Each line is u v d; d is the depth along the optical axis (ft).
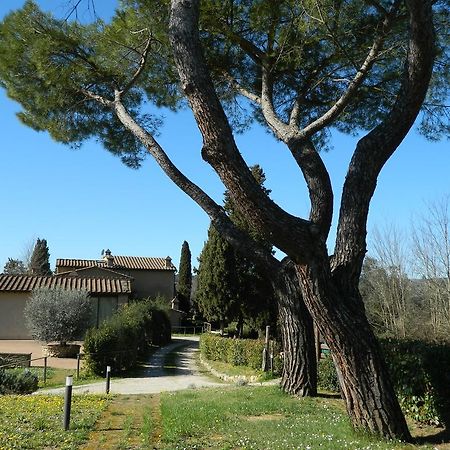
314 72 32.91
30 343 96.17
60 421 25.54
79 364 63.36
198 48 21.90
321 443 20.52
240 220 83.35
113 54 33.50
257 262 31.24
